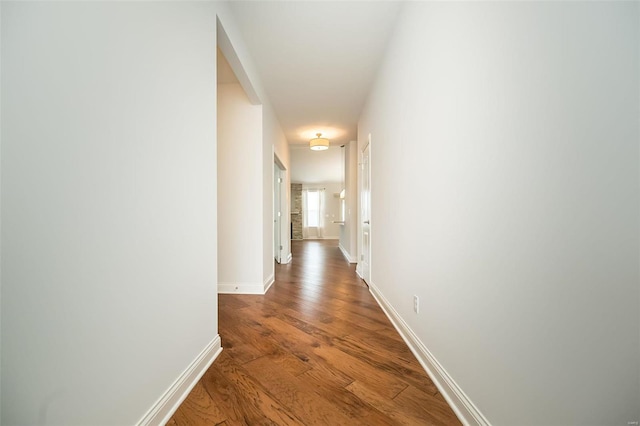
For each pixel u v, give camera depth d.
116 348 0.85
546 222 0.71
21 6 0.60
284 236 5.12
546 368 0.71
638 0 0.51
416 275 1.63
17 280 0.60
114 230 0.84
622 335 0.55
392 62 2.15
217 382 1.35
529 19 0.76
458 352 1.15
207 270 1.52
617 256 0.55
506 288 0.86
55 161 0.67
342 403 1.19
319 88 3.12
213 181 1.59
